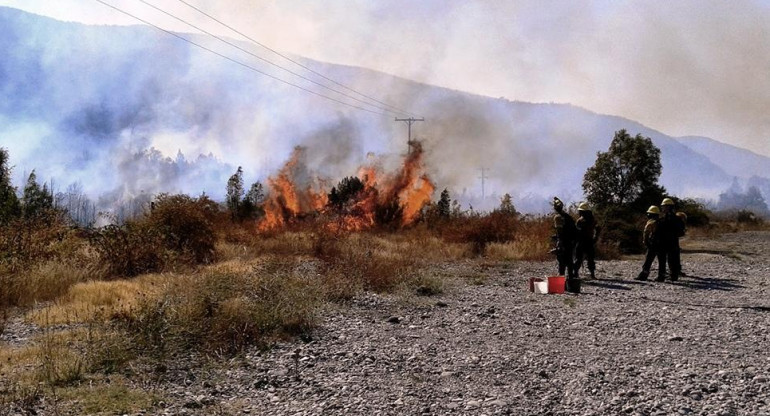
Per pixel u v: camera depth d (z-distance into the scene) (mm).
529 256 21031
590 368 7320
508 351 8172
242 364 7355
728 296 13391
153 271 14383
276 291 10266
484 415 5727
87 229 16500
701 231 39781
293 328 9086
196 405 5887
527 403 6078
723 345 8617
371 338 8844
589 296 13289
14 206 17109
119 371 6852
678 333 9398
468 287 14438
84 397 5910
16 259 12227
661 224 16031
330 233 22250
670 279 16312
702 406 5977
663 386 6605
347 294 12000
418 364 7484
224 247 18938
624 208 26656
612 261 21625
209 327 8312
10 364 6871
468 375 7043
